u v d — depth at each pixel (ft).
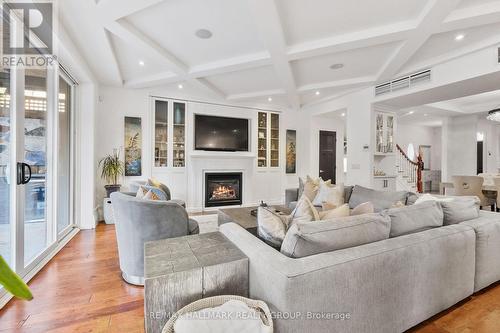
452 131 23.34
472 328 5.16
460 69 11.00
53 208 9.45
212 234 5.90
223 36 9.43
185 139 17.16
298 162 21.36
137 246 6.87
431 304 5.05
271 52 9.96
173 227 6.98
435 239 5.13
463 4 7.57
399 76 13.38
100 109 14.58
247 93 17.22
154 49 9.89
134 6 7.11
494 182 13.44
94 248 9.75
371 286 4.21
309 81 14.62
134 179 15.55
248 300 4.05
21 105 6.97
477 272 6.08
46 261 8.41
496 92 17.39
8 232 6.67
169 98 16.63
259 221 5.22
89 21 8.02
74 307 5.96
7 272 1.20
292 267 3.74
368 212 5.57
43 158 9.09
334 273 3.86
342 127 23.07
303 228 4.21
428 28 8.34
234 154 18.38
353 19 8.31
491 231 6.32
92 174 12.80
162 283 3.86
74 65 10.27
